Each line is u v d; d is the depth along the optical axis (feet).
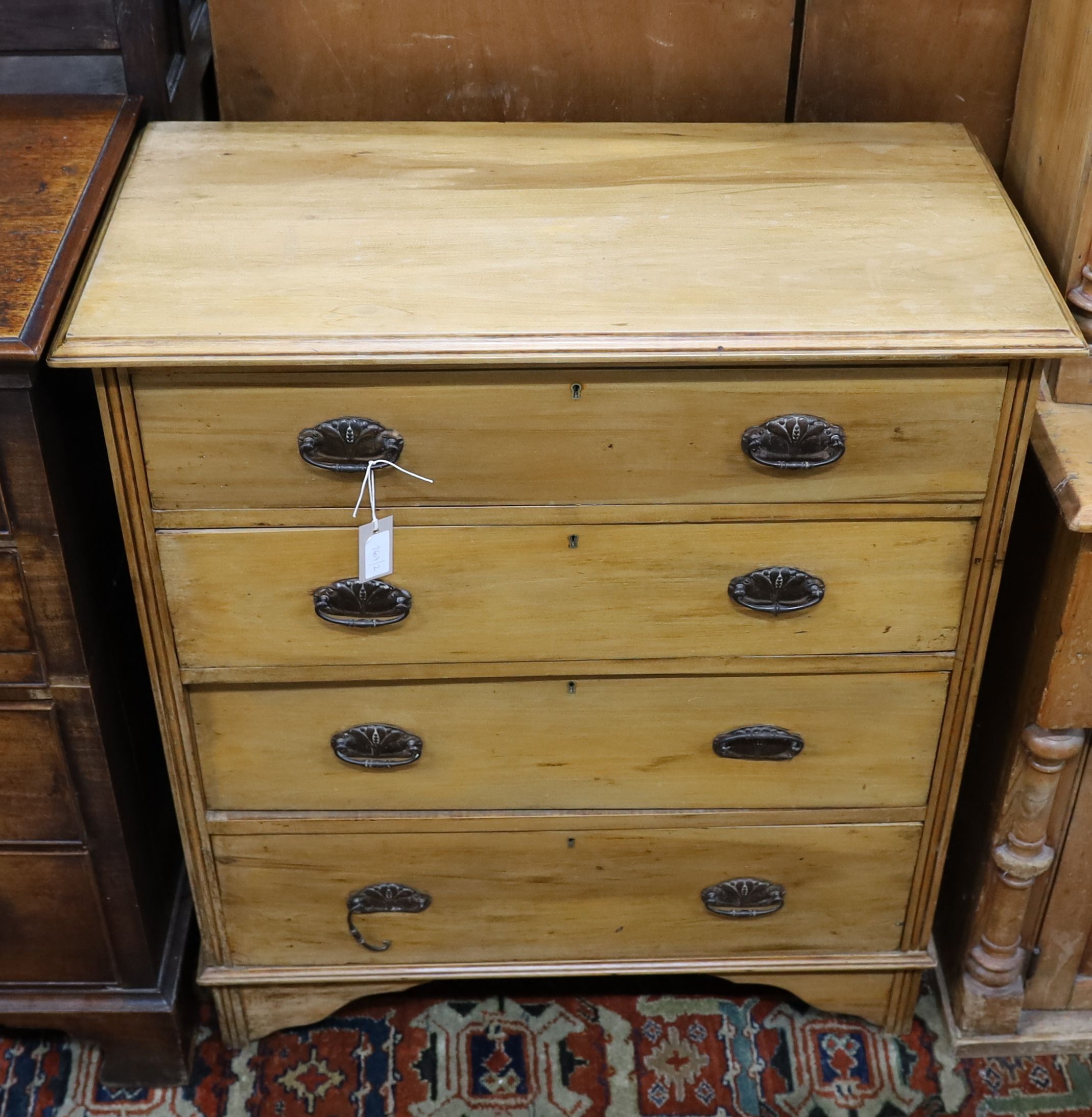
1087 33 5.06
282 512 5.00
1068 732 5.62
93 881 5.88
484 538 5.10
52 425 4.82
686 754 5.78
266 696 5.53
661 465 4.94
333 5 5.91
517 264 4.97
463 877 6.12
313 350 4.55
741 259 5.01
